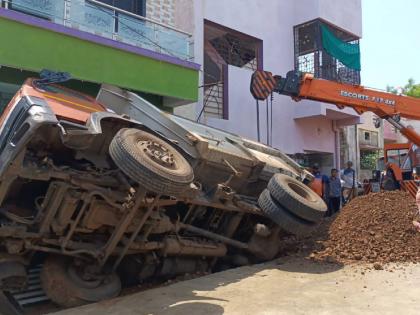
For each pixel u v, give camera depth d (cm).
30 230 531
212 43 1603
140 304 507
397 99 1309
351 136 2141
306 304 499
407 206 902
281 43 1722
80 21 998
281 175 765
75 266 568
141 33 1111
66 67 943
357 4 1897
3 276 521
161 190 495
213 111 1501
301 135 1761
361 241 783
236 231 780
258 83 1152
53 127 553
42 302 585
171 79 1134
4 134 545
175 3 1422
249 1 1608
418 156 1447
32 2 921
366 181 1620
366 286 571
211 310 481
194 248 655
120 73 1032
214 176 731
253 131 1578
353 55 1844
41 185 577
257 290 559
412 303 498
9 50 865
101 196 543
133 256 635
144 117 729
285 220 705
